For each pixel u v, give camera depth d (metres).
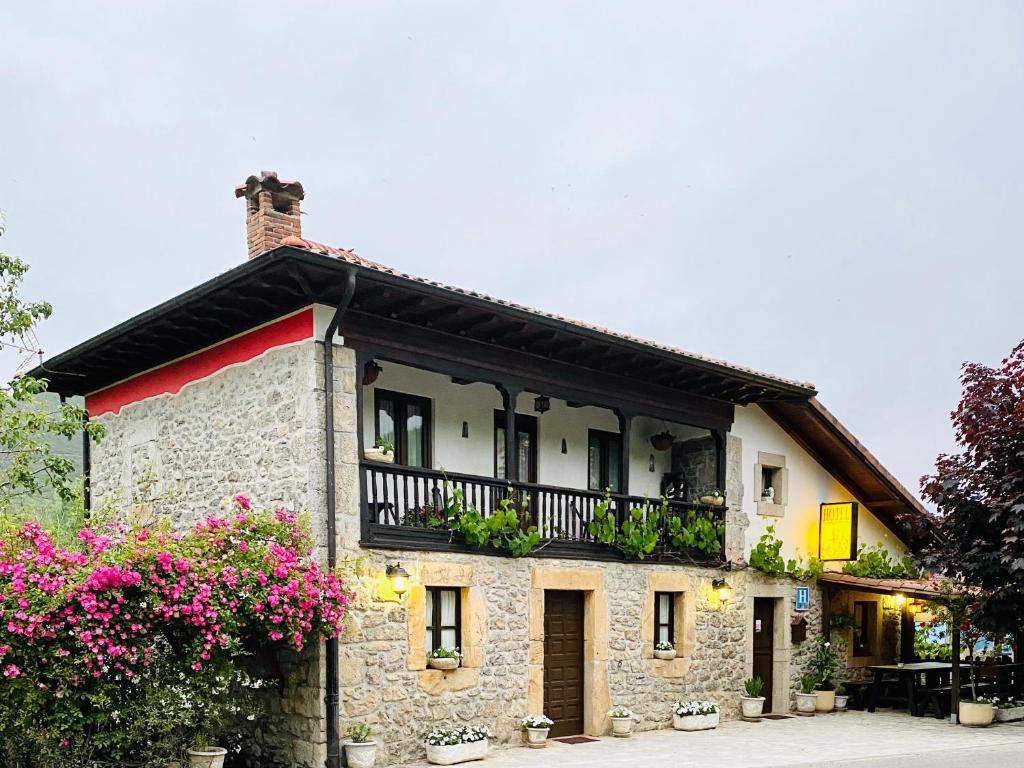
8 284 10.81
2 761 6.81
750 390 12.73
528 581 10.19
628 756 9.30
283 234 10.47
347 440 8.73
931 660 15.97
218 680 7.52
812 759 9.24
